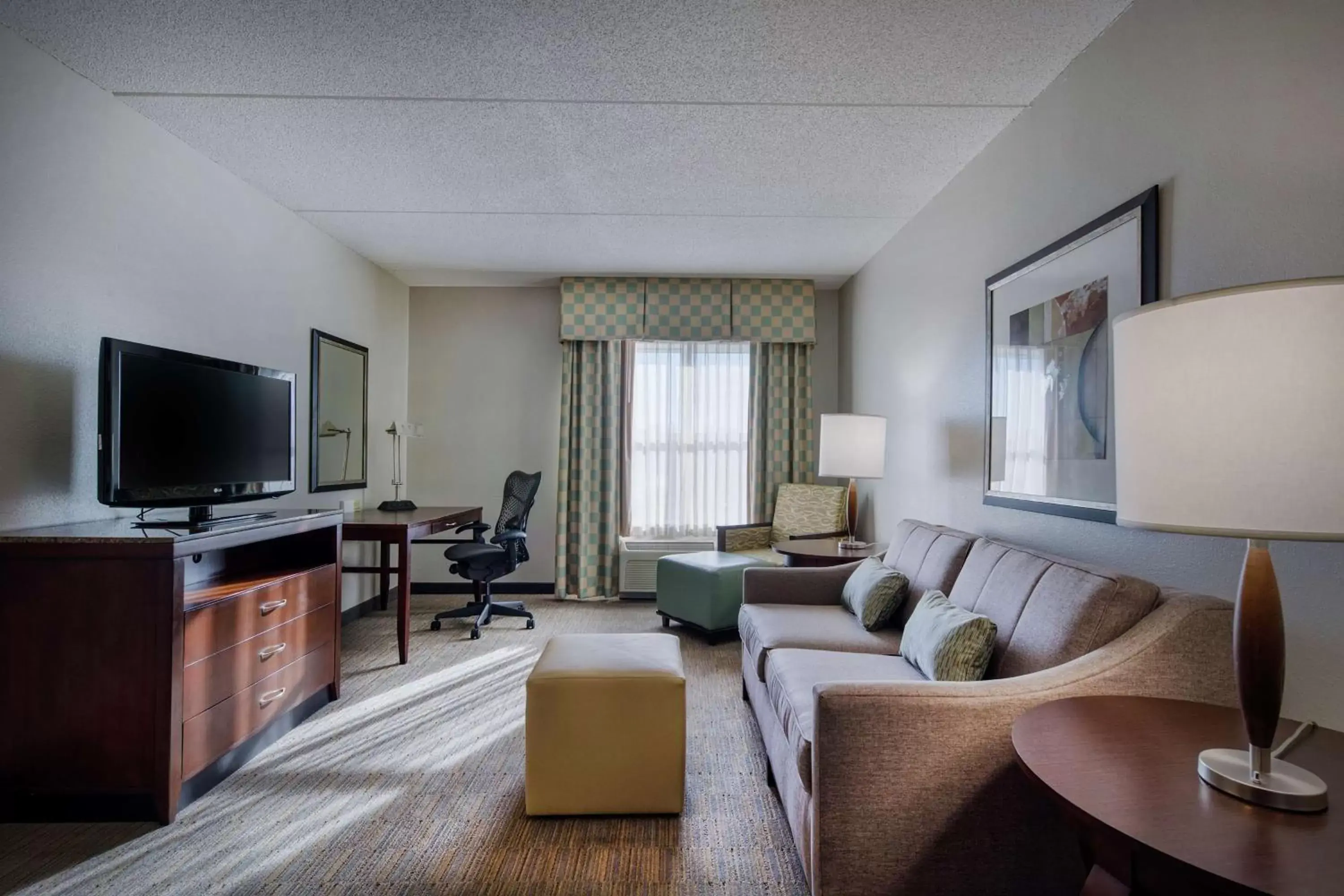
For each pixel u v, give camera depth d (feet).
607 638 7.77
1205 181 5.34
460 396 16.81
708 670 10.96
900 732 4.49
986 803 4.48
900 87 7.74
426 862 5.74
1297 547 4.60
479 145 9.24
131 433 6.84
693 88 7.80
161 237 8.66
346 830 6.21
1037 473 7.73
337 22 6.61
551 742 6.42
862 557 10.80
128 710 6.23
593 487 16.30
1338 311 2.71
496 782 7.17
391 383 15.88
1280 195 4.70
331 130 8.79
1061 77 7.41
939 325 10.74
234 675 7.20
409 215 11.92
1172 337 3.06
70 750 6.21
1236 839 2.81
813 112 8.30
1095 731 3.92
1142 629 4.80
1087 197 6.91
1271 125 4.77
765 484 16.46
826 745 4.52
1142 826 2.90
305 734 8.33
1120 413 3.35
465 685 10.11
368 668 10.90
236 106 8.16
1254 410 2.83
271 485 9.11
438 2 6.32
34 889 5.30
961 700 4.50
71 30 6.68
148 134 8.45
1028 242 8.07
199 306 9.38
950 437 10.30
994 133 8.81
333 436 13.06
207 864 5.65
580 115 8.43
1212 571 5.29
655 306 15.99
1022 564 6.34
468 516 14.11
